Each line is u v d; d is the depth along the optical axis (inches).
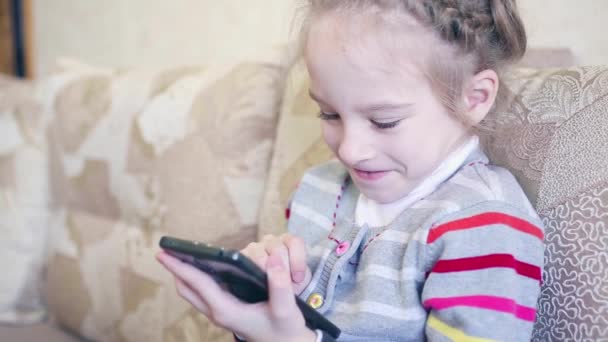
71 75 57.5
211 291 26.0
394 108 26.4
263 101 42.7
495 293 25.2
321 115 29.3
